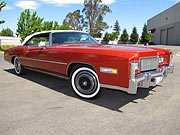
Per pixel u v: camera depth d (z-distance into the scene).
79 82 3.25
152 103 3.05
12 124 2.30
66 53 3.29
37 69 4.38
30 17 22.27
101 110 2.75
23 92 3.66
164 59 3.69
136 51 2.67
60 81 4.61
